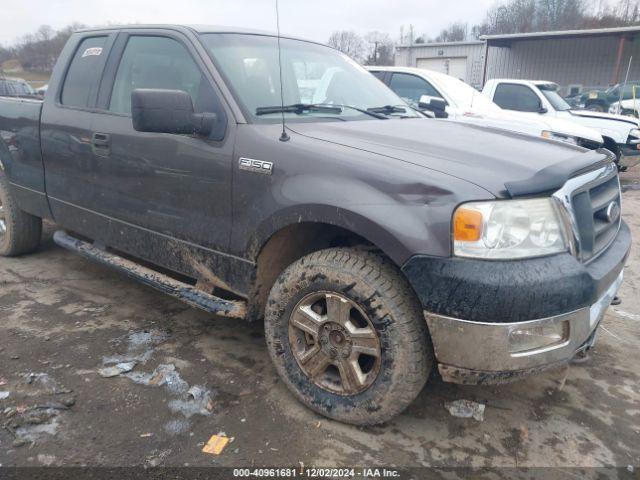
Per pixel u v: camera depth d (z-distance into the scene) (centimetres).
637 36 2331
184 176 291
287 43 354
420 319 228
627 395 292
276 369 282
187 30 316
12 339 325
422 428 258
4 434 241
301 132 268
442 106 505
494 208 208
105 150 333
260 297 286
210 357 313
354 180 231
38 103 398
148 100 256
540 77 2669
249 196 264
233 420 257
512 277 205
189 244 300
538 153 255
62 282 419
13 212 446
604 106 1917
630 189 927
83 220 373
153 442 240
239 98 283
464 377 221
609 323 377
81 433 244
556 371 311
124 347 321
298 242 274
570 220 222
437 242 211
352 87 361
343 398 251
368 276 230
